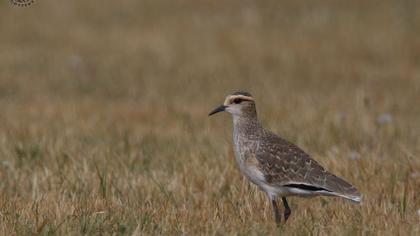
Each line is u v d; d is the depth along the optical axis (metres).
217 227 14.72
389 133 24.27
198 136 23.80
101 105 29.66
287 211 15.77
